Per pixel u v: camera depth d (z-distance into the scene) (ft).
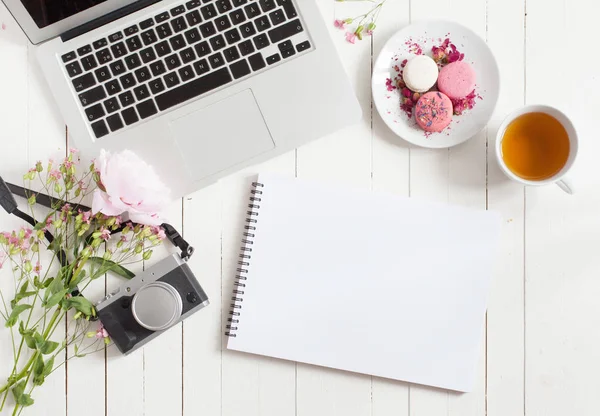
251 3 2.20
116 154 2.01
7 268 2.34
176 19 2.20
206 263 2.36
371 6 2.36
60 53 2.20
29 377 2.31
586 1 2.36
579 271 2.36
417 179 2.36
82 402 2.34
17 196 2.34
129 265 2.35
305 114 2.21
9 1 2.04
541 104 2.16
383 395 2.37
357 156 2.36
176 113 2.20
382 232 2.34
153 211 2.05
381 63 2.31
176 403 2.36
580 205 2.36
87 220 2.14
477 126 2.29
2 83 2.33
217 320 2.36
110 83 2.19
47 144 2.33
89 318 2.23
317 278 2.34
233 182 2.36
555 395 2.36
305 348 2.33
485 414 2.36
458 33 2.30
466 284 2.34
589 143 2.37
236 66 2.20
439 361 2.34
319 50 2.20
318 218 2.34
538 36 2.37
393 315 2.34
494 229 2.33
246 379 2.36
